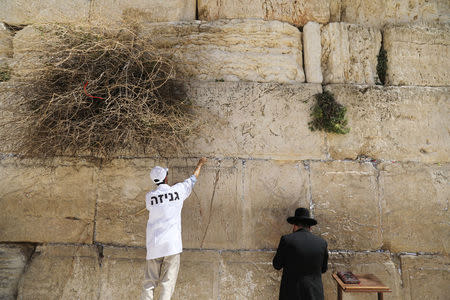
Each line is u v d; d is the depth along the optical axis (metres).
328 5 3.72
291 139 3.47
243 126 3.49
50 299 3.29
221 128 3.48
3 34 3.77
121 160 3.46
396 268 3.32
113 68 3.14
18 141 3.41
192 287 3.28
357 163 3.46
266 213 3.37
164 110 3.27
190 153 3.44
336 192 3.40
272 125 3.49
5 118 3.49
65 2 3.78
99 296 3.29
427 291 3.29
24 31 3.75
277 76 3.60
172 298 3.26
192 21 3.70
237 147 3.46
